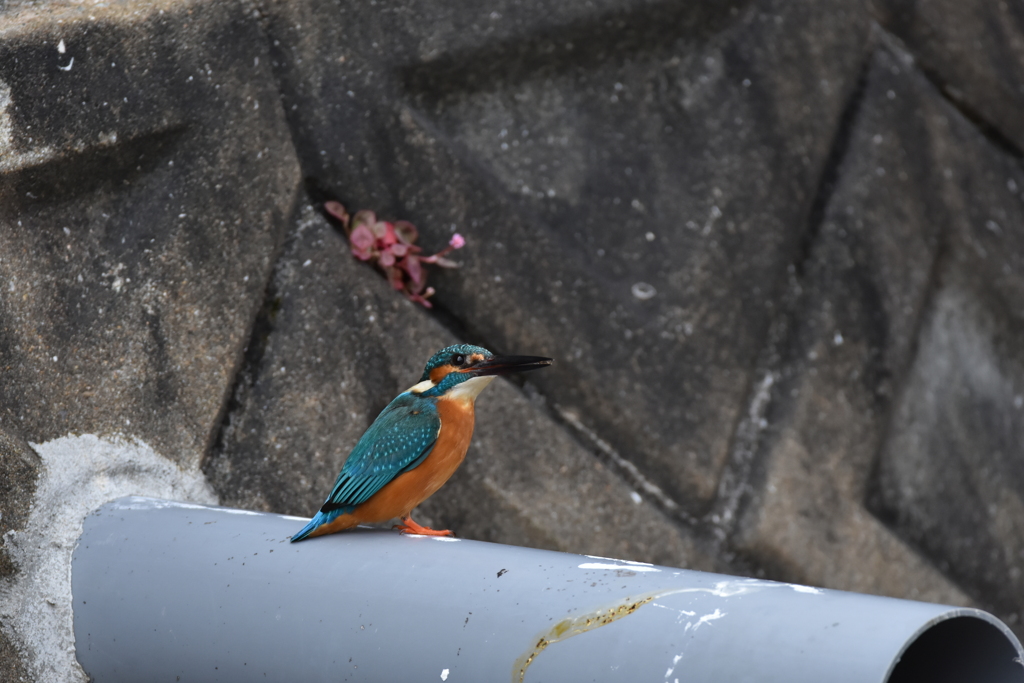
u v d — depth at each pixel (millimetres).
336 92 7652
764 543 9438
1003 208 11773
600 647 3701
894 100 10852
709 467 9281
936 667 3660
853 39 10664
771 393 9852
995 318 11656
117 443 6141
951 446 11055
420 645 4145
